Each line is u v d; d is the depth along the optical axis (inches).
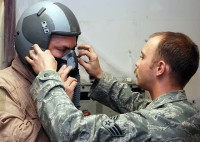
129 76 59.7
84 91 53.7
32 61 33.3
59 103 30.6
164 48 34.1
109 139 30.4
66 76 34.6
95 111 54.4
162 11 60.1
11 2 51.6
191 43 35.1
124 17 58.9
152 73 35.4
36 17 33.9
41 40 33.7
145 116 31.8
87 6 57.6
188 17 60.9
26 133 31.5
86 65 44.1
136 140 30.4
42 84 31.6
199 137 32.6
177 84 35.0
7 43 51.1
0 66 51.3
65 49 35.2
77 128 29.9
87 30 58.1
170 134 30.6
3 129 31.5
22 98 33.7
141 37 59.9
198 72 60.8
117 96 45.4
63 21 33.6
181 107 32.9
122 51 59.6
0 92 33.2
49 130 30.7
